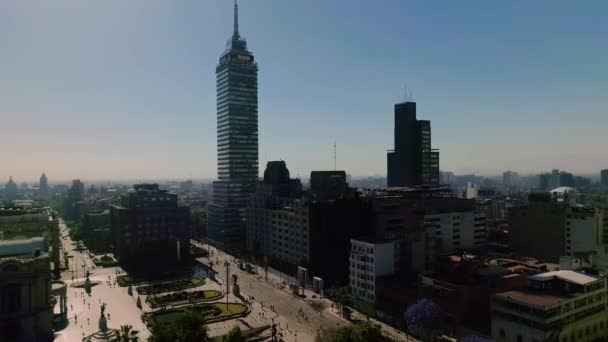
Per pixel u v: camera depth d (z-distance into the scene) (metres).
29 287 138.88
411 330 138.12
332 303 174.50
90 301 179.25
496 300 124.88
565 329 115.69
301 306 171.50
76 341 137.25
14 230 193.50
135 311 165.88
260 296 186.38
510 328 120.44
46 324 142.50
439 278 152.75
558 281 129.38
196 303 174.25
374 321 152.75
